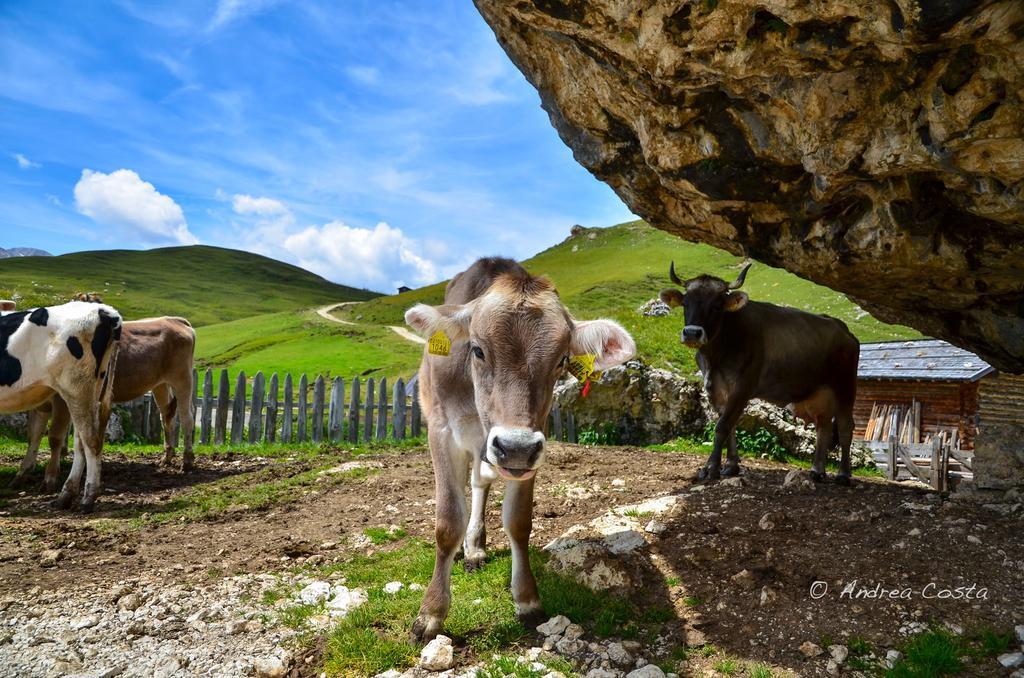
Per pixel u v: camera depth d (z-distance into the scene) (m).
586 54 5.09
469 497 7.32
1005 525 5.36
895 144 4.36
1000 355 6.77
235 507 7.12
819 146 4.66
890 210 5.15
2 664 3.83
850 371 8.45
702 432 13.05
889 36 3.65
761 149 5.08
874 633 3.93
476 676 3.64
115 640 4.12
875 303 7.07
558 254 82.25
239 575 5.16
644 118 5.45
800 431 12.55
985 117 3.84
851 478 8.55
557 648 3.96
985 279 5.68
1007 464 6.81
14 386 7.15
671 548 5.22
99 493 7.56
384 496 7.46
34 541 5.89
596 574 4.80
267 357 32.62
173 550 5.75
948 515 5.63
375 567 5.32
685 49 4.31
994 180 4.40
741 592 4.51
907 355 18.89
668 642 4.05
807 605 4.27
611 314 21.14
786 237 6.15
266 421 13.06
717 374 8.09
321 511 6.94
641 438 13.24
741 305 7.60
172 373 9.61
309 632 4.24
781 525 5.48
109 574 5.16
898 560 4.74
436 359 4.27
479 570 5.12
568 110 6.25
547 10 4.60
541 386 3.64
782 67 4.22
